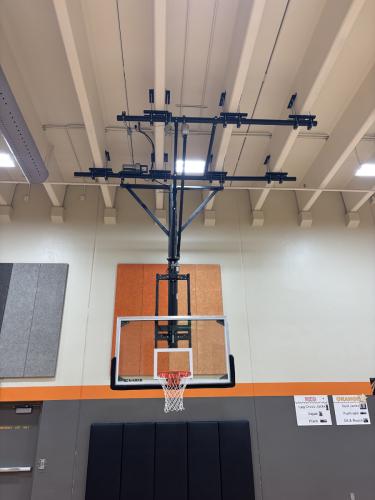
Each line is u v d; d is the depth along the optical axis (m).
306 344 4.77
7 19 3.06
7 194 5.04
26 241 4.99
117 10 3.03
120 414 4.27
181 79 3.65
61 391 4.34
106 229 5.17
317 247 5.31
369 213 5.54
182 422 4.25
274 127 4.30
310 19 3.13
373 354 4.78
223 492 3.98
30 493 4.06
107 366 4.48
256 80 3.66
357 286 5.13
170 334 3.85
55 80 3.62
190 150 4.55
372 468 4.24
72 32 2.77
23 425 4.32
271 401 4.46
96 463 4.00
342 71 3.56
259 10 2.62
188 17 3.10
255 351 4.69
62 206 5.17
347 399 4.54
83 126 4.17
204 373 4.55
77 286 4.84
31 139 3.39
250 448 4.20
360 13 3.04
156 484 3.97
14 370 4.38
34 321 4.61
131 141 4.46
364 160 4.70
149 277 4.95
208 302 4.88
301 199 5.41
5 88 2.85
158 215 5.25
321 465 4.21
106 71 3.56
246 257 5.18
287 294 5.02
